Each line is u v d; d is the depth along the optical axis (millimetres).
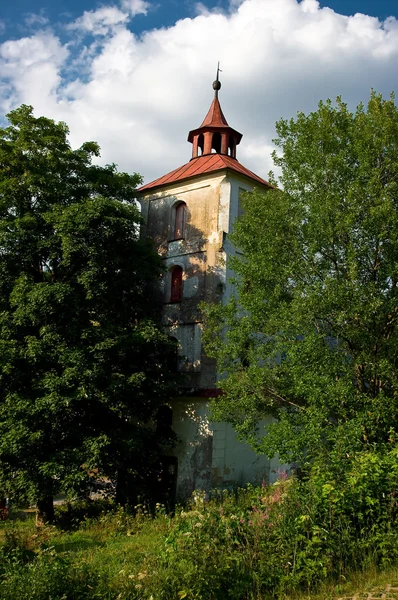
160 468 21359
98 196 19625
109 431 18031
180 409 21578
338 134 15867
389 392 15203
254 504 10180
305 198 15891
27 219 18344
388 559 8406
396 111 15836
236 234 17531
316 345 14375
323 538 8484
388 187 14688
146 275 19781
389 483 9109
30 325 17891
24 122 20391
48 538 14359
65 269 19531
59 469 15961
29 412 16203
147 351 19891
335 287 14273
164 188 25219
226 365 17750
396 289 14992
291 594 7930
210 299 22203
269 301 15945
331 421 14875
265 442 15039
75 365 16828
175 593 7824
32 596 7535
